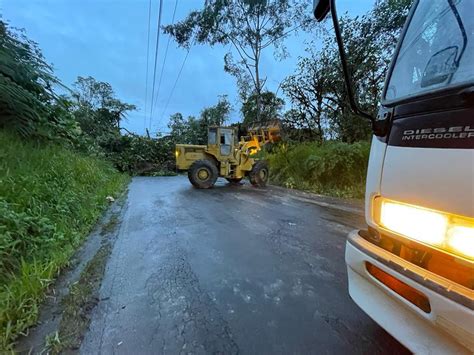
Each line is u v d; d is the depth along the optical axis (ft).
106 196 15.69
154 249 8.06
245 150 25.32
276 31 37.50
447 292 2.53
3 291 4.89
